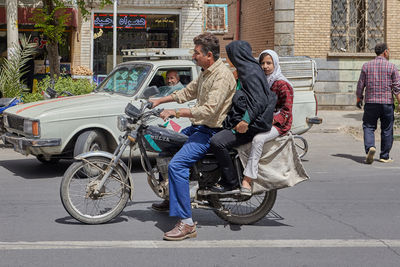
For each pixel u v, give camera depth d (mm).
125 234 5297
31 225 5570
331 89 17781
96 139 8109
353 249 4934
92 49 17828
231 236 5305
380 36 18109
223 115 5262
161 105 8367
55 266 4383
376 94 9602
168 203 6160
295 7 17484
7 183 7738
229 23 22656
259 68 5273
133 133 5406
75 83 11672
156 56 9078
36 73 17609
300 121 10031
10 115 8492
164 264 4465
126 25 18047
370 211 6352
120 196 5699
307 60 10344
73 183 5715
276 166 5441
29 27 17453
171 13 18250
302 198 7016
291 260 4617
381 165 9609
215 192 5379
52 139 7852
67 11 16672
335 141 12477
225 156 5250
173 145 5344
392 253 4836
